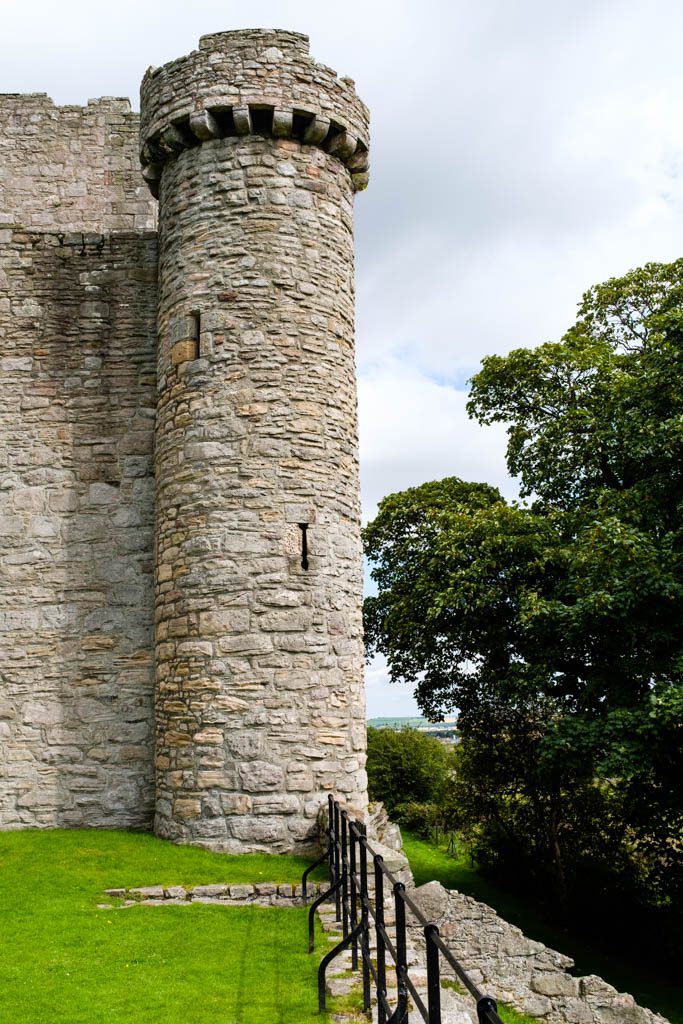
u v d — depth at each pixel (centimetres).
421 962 646
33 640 1154
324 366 1078
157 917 734
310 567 1008
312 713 968
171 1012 527
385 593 2098
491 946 988
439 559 1712
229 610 981
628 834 1889
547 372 1823
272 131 1098
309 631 988
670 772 1438
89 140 1417
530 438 1850
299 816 933
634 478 1669
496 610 1652
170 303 1110
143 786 1112
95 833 1046
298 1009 529
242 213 1083
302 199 1104
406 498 2086
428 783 2834
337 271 1123
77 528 1185
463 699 1927
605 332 1997
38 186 1395
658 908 1686
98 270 1255
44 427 1211
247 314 1059
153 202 1402
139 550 1180
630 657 1406
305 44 1112
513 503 1788
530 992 982
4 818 1103
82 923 707
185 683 988
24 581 1169
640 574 1314
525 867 1956
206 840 933
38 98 1423
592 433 1677
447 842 2519
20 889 797
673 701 1202
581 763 1377
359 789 990
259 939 682
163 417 1099
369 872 828
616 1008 990
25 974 586
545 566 1575
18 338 1231
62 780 1116
